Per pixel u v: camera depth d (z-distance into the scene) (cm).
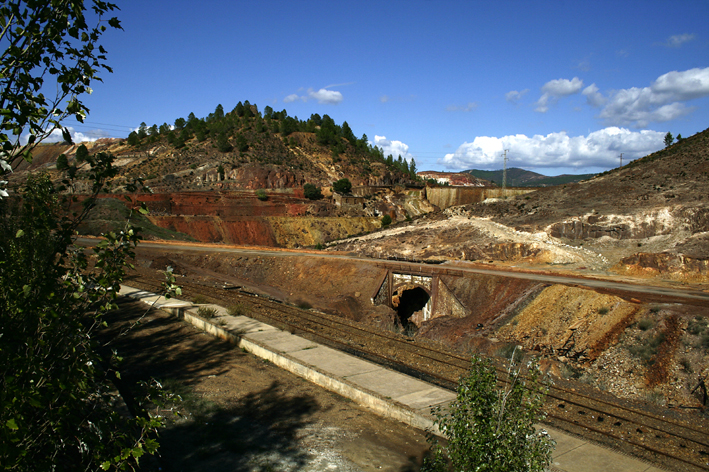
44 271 579
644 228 4781
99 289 629
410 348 2414
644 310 2569
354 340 2486
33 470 544
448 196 11550
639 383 2139
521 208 6675
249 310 2794
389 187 13575
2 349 526
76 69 595
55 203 618
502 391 815
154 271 4697
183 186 11950
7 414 514
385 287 4428
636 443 1427
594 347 2503
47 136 585
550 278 3731
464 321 3400
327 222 9756
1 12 550
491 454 740
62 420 589
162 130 19900
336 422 1362
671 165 6756
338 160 17525
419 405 1417
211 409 1386
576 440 1305
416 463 1144
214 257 5541
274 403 1473
